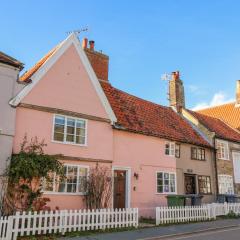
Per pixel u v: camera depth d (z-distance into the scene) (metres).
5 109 14.59
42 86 16.20
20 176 14.12
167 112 27.22
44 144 15.55
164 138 22.22
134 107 23.16
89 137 17.72
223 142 28.19
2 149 14.12
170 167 22.28
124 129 19.48
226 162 27.78
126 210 15.47
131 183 19.38
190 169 23.97
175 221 17.38
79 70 17.98
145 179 20.28
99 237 12.64
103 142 18.34
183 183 23.11
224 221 18.36
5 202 13.73
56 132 16.42
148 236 13.04
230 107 37.47
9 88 14.90
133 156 19.89
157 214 16.62
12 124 14.65
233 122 34.91
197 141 25.23
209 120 31.05
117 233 13.62
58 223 13.32
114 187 18.56
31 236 12.29
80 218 13.91
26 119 15.35
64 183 16.12
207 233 14.38
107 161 18.23
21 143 14.94
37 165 14.27
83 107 17.72
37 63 18.97
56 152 16.16
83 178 16.92
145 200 19.92
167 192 21.53
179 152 23.50
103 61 22.62
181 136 24.06
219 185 26.30
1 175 13.84
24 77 17.47
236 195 25.14
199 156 25.31
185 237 13.20
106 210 15.10
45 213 12.91
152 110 25.11
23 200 14.32
